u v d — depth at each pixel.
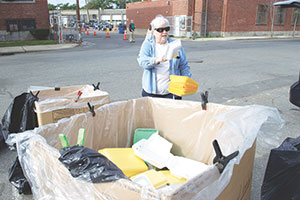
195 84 2.47
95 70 8.66
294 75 8.32
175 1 27.52
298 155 1.77
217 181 1.22
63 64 9.92
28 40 21.34
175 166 1.98
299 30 35.50
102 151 2.05
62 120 1.85
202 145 2.17
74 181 1.22
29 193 2.53
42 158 1.39
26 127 3.03
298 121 4.42
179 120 2.29
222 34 28.19
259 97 5.87
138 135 2.32
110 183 1.14
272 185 1.90
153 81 2.94
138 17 35.88
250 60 11.29
